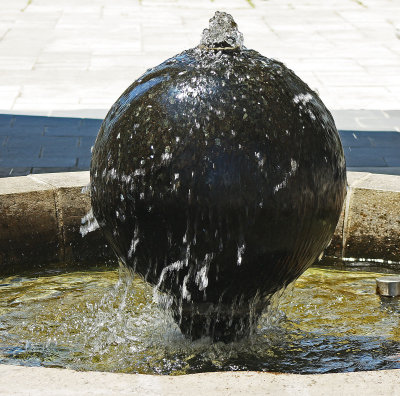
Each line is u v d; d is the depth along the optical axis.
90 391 2.60
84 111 11.09
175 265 3.95
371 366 4.19
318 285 5.59
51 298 5.38
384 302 5.24
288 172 3.78
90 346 4.50
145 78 4.11
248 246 3.83
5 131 10.08
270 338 4.52
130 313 5.02
